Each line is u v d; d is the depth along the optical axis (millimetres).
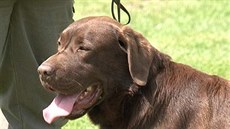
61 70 7613
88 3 24234
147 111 7840
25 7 9289
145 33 19188
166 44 17875
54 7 9445
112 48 7785
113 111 8039
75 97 7781
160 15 21734
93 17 8039
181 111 7789
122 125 8086
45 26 9484
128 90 7867
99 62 7770
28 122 9844
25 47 9469
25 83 9664
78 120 11867
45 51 9617
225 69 14711
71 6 9805
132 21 20859
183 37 18719
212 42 17969
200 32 19297
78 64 7711
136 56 7605
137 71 7578
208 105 7797
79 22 7930
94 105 7949
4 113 10023
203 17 21109
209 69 14797
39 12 9375
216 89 7930
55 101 7840
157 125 7785
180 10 22328
